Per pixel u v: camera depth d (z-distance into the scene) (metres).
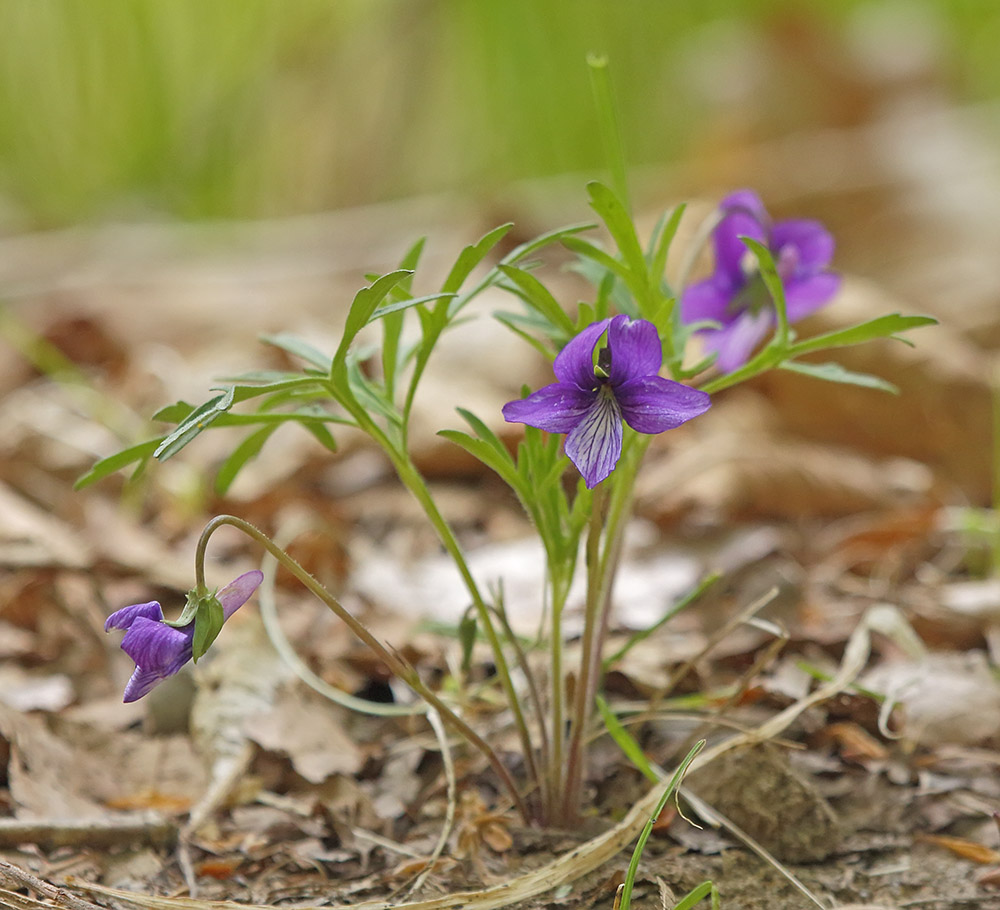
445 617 0.59
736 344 0.52
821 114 1.38
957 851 0.50
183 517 0.70
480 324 0.84
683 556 0.63
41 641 0.58
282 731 0.53
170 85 1.52
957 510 0.69
